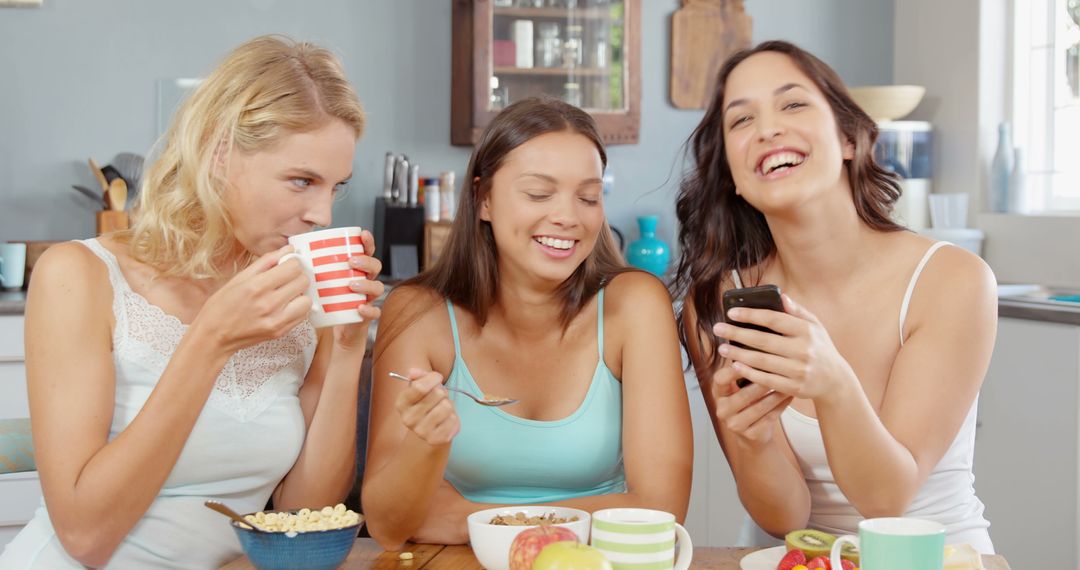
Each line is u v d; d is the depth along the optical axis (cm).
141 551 139
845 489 146
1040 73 372
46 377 135
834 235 165
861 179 169
